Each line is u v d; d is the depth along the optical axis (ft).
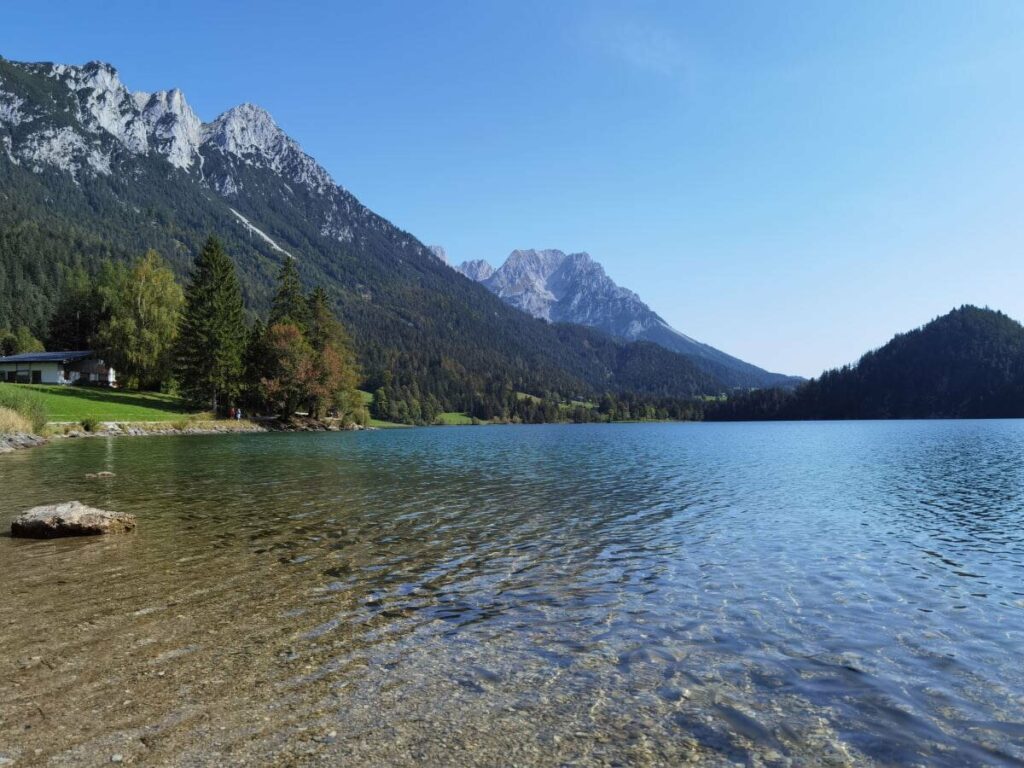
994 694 27.27
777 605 39.42
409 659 30.27
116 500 77.92
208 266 305.12
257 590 41.22
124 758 21.38
